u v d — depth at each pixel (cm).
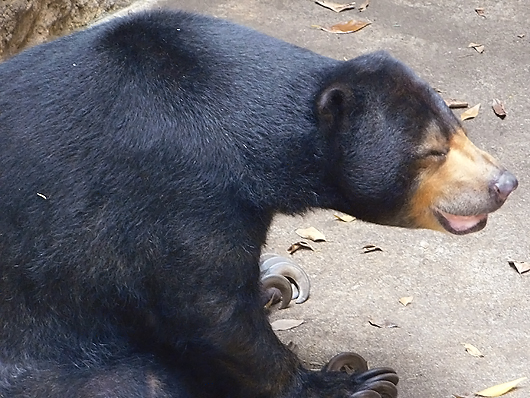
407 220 674
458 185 648
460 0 1413
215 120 602
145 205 588
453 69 1244
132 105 593
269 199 623
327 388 707
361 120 633
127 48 612
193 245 590
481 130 1121
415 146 637
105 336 640
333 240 941
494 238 945
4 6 1121
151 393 635
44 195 592
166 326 631
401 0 1400
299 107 627
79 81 600
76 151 589
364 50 1275
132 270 602
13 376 627
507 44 1309
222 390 674
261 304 645
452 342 815
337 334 822
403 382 771
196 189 589
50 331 627
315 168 642
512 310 855
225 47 628
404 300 859
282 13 1349
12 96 606
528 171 1051
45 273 605
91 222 591
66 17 1254
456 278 891
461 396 757
